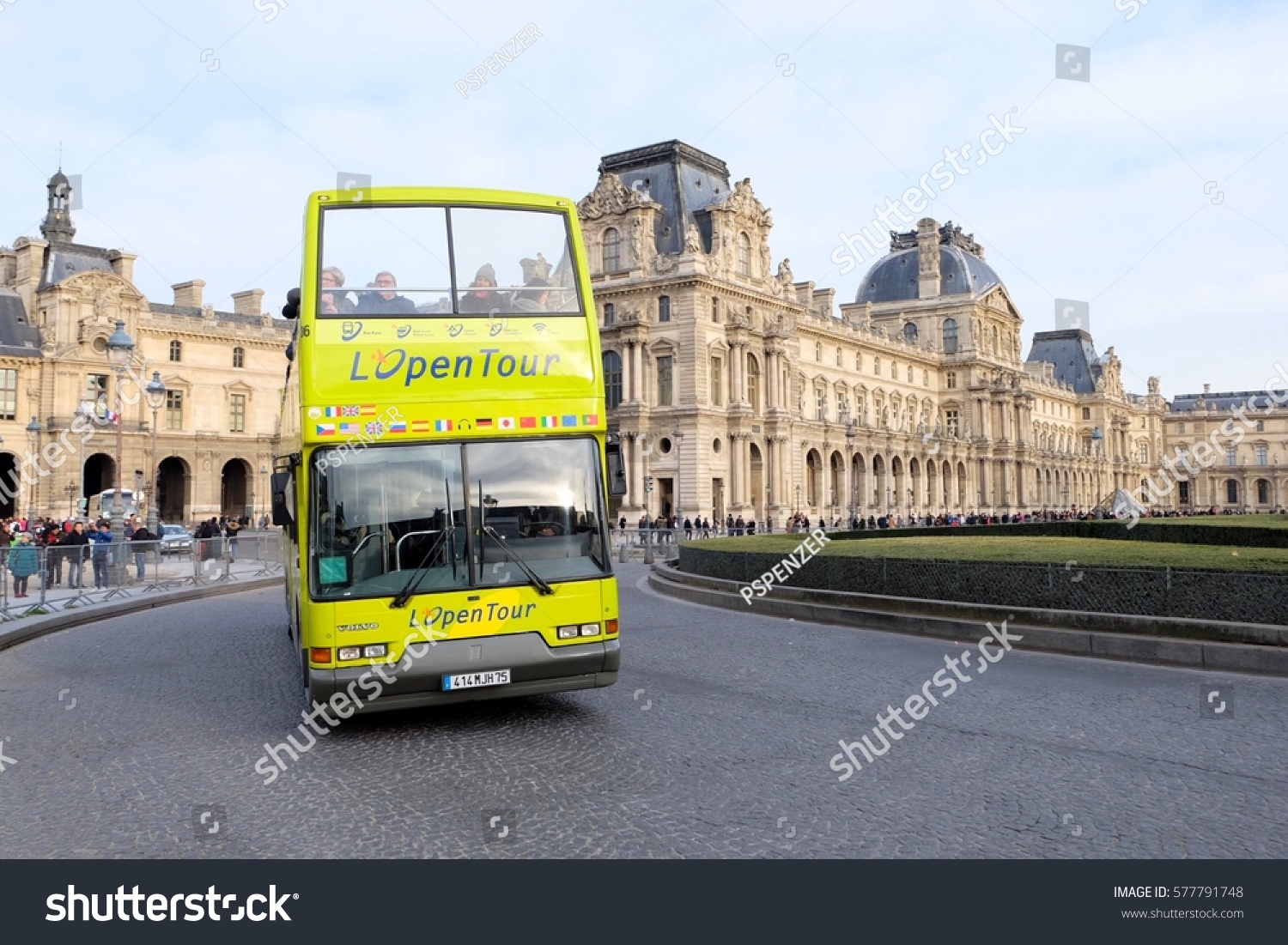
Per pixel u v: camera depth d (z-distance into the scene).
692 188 82.88
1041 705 12.88
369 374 11.62
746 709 12.95
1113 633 16.70
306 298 11.71
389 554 11.41
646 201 78.81
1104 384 167.62
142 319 94.12
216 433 98.94
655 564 38.38
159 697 14.43
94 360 89.44
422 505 11.56
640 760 10.42
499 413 11.95
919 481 113.81
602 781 9.68
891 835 8.10
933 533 46.53
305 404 11.48
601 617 11.92
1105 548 21.84
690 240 76.38
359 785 9.70
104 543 29.02
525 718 12.50
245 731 12.15
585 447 12.24
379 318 11.79
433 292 11.99
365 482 11.48
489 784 9.62
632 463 76.75
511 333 12.11
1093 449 162.62
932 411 124.88
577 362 12.31
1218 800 8.84
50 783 9.99
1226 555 18.47
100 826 8.68
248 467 103.00
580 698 13.77
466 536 11.59
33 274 92.50
